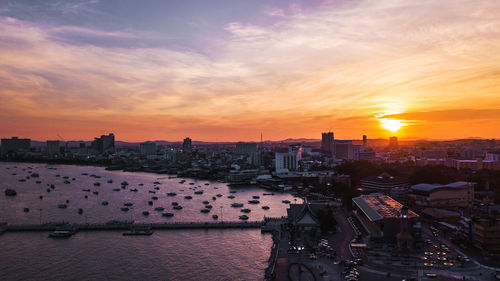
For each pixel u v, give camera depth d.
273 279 198.38
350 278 191.75
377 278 194.00
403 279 192.12
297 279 197.50
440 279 189.62
